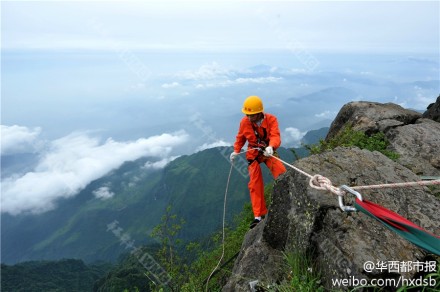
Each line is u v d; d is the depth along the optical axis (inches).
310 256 165.6
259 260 201.9
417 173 299.3
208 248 491.5
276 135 259.9
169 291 319.0
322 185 105.4
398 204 172.4
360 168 199.5
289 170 205.9
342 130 468.1
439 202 177.5
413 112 480.7
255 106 259.6
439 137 346.3
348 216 158.6
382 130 390.6
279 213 204.7
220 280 286.7
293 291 152.8
